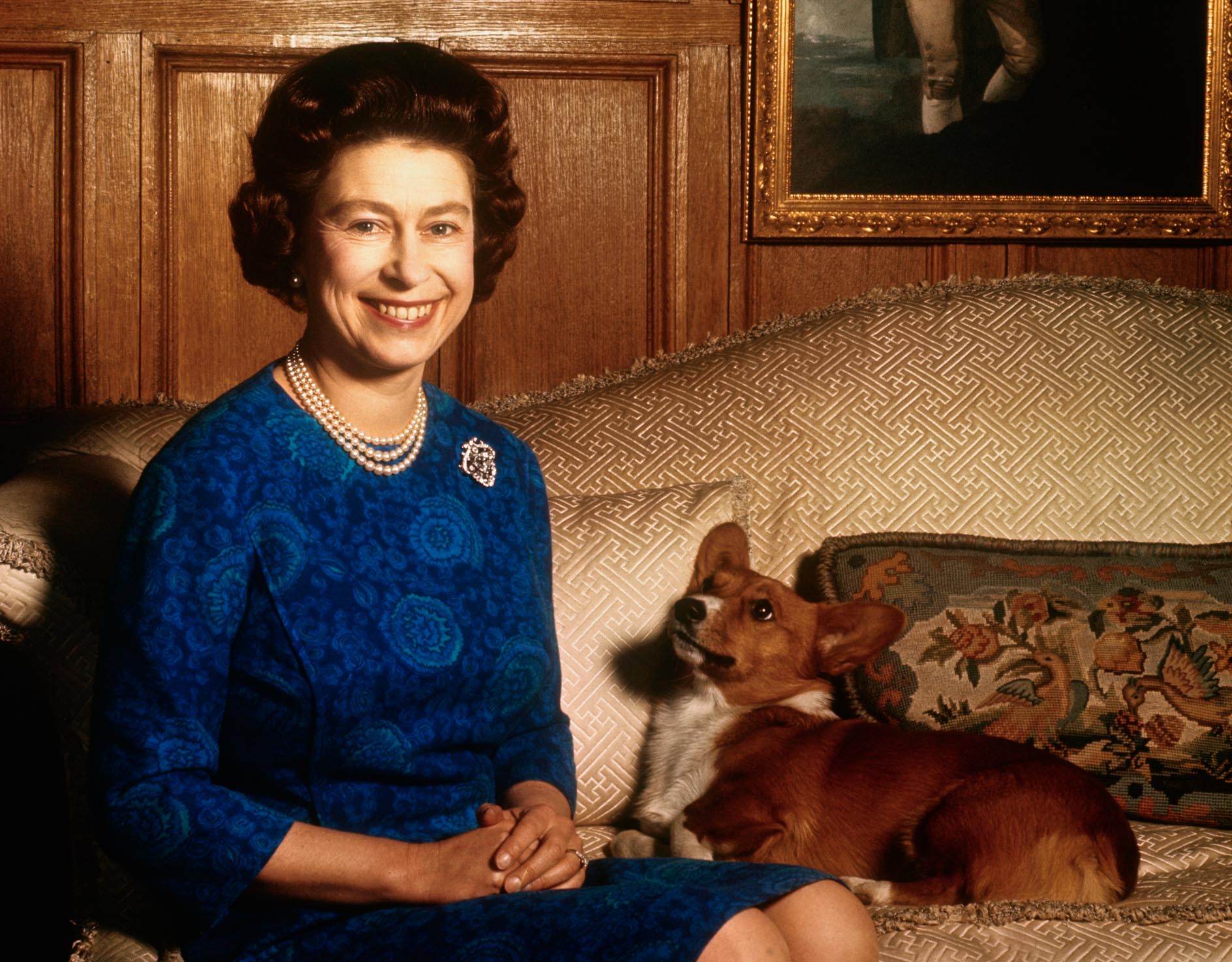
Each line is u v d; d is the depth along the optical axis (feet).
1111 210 10.41
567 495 8.27
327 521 4.83
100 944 5.82
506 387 10.46
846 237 10.35
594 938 4.04
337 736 4.67
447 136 4.93
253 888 4.37
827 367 8.85
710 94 10.31
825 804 6.56
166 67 9.86
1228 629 7.28
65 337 9.95
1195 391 8.81
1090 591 7.49
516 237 5.71
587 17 10.16
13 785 9.85
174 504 4.54
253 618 4.64
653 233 10.40
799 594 8.20
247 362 10.22
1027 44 10.22
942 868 6.21
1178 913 5.77
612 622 7.40
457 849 4.50
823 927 4.41
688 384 8.94
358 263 4.83
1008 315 9.11
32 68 9.76
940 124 10.27
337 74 4.90
